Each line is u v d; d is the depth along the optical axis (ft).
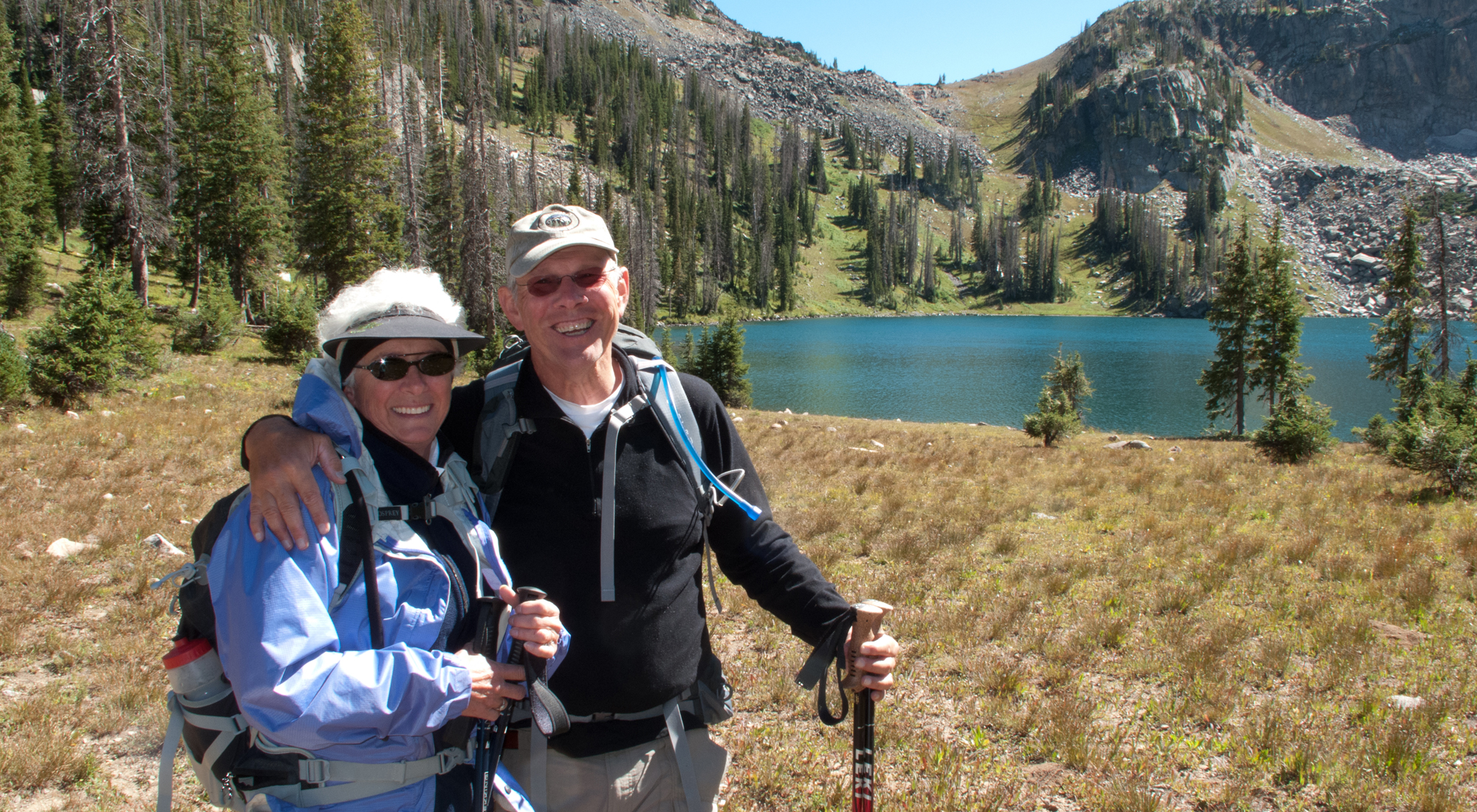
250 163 151.33
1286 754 14.75
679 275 451.12
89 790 13.05
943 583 26.04
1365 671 18.85
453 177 187.32
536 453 6.31
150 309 110.42
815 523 33.68
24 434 43.39
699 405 7.07
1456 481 42.65
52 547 24.29
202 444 43.37
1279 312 117.70
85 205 136.36
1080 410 102.94
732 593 23.71
